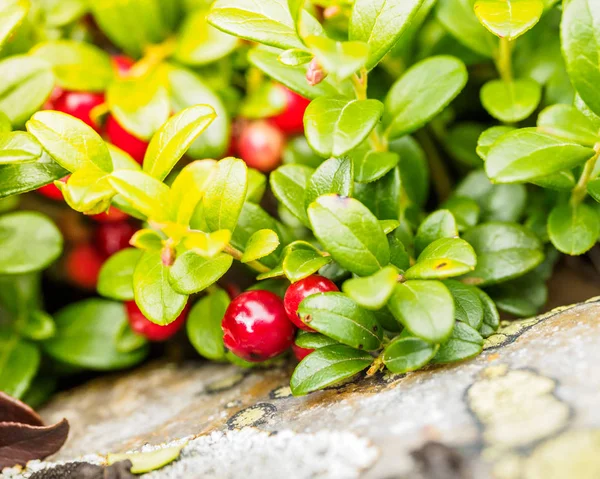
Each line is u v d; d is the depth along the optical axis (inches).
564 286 8.4
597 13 7.0
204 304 8.1
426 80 7.7
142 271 7.4
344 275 7.6
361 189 7.6
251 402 7.5
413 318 6.7
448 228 7.4
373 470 6.5
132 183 6.9
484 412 6.6
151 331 8.3
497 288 7.9
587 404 6.4
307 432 6.8
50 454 7.4
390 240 7.3
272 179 7.6
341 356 7.1
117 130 8.3
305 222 7.5
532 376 6.7
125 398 8.3
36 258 8.3
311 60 7.2
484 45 8.1
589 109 7.2
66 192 7.0
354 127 7.1
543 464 6.3
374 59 7.3
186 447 7.1
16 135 7.3
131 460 7.1
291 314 7.3
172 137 7.2
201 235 6.9
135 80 8.4
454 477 6.4
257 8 7.4
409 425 6.6
